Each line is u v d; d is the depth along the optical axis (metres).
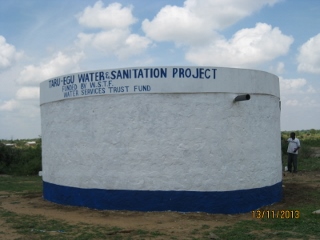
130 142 10.50
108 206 10.70
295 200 12.38
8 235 8.62
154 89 10.38
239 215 10.45
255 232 8.84
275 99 12.09
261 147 11.25
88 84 10.99
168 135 10.36
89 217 10.12
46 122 12.55
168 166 10.34
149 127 10.41
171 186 10.34
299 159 25.70
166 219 9.77
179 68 10.39
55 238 8.30
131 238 8.28
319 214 10.33
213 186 10.43
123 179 10.55
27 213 10.93
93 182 10.93
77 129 11.25
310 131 90.00
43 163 13.13
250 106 10.98
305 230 8.97
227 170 10.54
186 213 10.29
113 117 10.66
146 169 10.41
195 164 10.36
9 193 15.73
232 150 10.62
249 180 10.87
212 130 10.45
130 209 10.50
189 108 10.38
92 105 10.95
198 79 10.42
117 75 10.61
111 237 8.36
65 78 11.56
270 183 11.61
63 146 11.68
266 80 11.49
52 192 12.35
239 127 10.73
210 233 8.59
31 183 19.92
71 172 11.44
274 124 11.92
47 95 12.38
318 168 21.38
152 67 10.42
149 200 10.40
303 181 16.70
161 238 8.29
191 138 10.37
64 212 10.80
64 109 11.63
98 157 10.84
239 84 10.76
